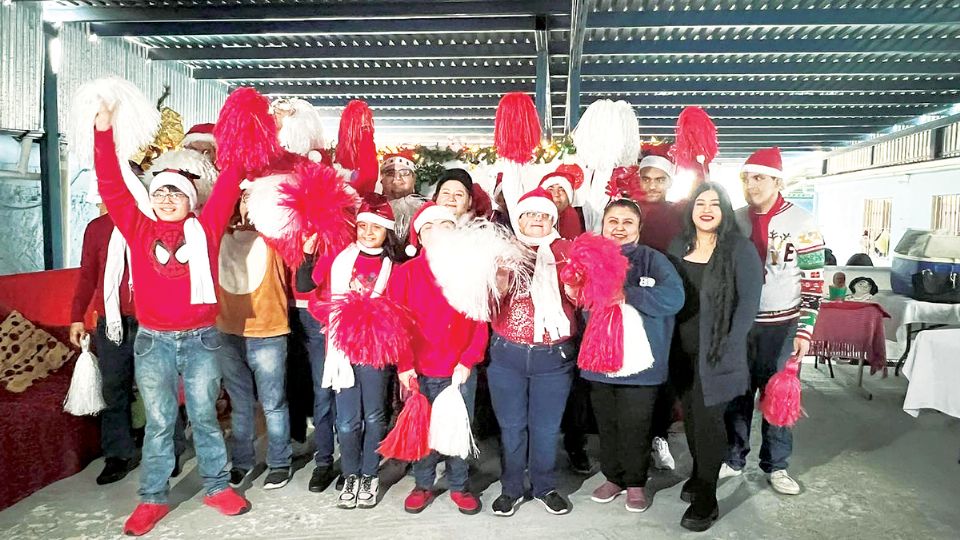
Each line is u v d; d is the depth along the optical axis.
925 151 11.30
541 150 4.10
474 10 6.41
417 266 2.82
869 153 13.42
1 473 2.93
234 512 2.90
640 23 6.71
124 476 3.31
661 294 2.65
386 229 2.88
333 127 11.74
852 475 3.36
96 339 3.26
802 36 7.45
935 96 9.95
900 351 5.77
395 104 10.32
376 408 2.95
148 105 2.67
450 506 3.01
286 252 2.85
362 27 6.94
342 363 2.85
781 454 3.15
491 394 2.89
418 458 2.75
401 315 2.76
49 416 3.21
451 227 2.77
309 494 3.13
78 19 6.36
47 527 2.79
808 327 2.99
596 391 2.96
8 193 6.14
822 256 3.00
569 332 2.78
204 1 6.49
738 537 2.72
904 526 2.82
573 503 3.04
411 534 2.75
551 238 2.85
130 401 3.29
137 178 2.71
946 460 3.58
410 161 3.61
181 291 2.70
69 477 3.32
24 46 6.03
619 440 2.94
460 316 2.74
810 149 14.40
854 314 5.16
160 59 8.07
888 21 6.52
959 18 6.46
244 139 2.74
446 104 10.23
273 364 3.10
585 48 7.65
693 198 2.81
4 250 6.12
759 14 6.59
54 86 6.35
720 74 8.45
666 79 9.14
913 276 5.55
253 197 2.78
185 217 2.74
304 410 3.75
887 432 4.05
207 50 8.01
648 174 3.45
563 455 3.68
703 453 2.74
